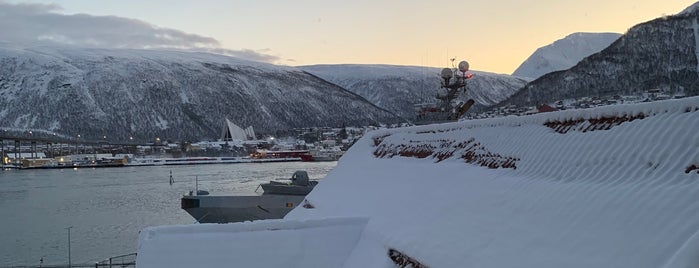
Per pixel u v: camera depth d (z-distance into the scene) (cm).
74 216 6944
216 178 12269
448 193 1589
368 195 2111
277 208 4253
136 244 5203
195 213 4278
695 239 686
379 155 2798
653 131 1172
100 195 9219
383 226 1563
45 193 9762
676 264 682
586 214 1020
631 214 927
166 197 8712
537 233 1063
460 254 1149
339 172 2895
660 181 1017
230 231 1667
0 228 6125
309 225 1711
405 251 1324
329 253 1602
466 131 2091
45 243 5294
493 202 1340
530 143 1575
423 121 3994
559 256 942
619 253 845
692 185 912
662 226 839
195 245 1606
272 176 12531
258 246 1619
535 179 1360
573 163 1311
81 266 3756
